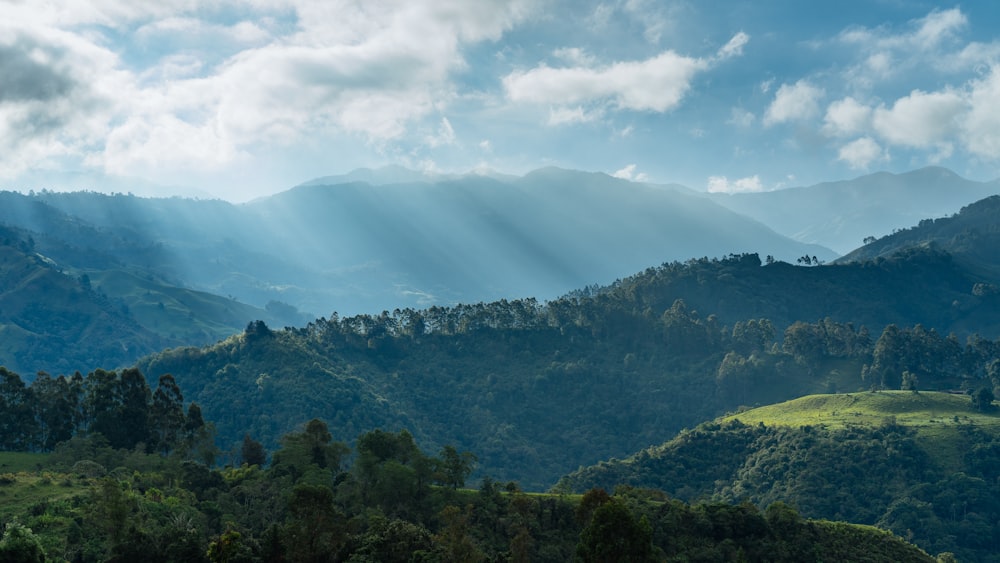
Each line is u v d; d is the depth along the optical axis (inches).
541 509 4640.8
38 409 5649.6
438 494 4616.1
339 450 5007.4
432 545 3661.4
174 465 4736.7
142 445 5142.7
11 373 5644.7
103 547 3452.3
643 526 3334.2
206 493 4387.3
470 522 4288.9
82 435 5398.6
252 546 3516.2
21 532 2935.5
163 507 3905.0
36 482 4101.9
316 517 3521.2
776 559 4544.8
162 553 3408.0
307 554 3474.4
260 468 5526.6
